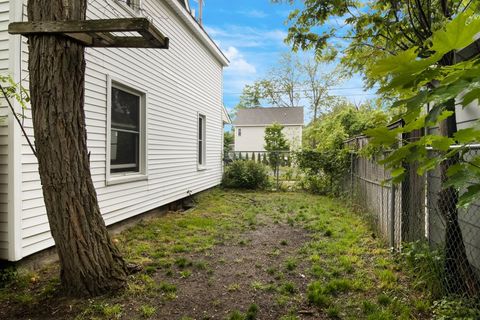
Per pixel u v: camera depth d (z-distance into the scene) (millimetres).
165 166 6766
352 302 2822
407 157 1016
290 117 29859
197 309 2734
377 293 2980
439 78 835
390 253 3988
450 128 2791
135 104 5723
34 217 3521
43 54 2557
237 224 5875
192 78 8305
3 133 3293
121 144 5340
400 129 980
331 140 9398
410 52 756
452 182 980
